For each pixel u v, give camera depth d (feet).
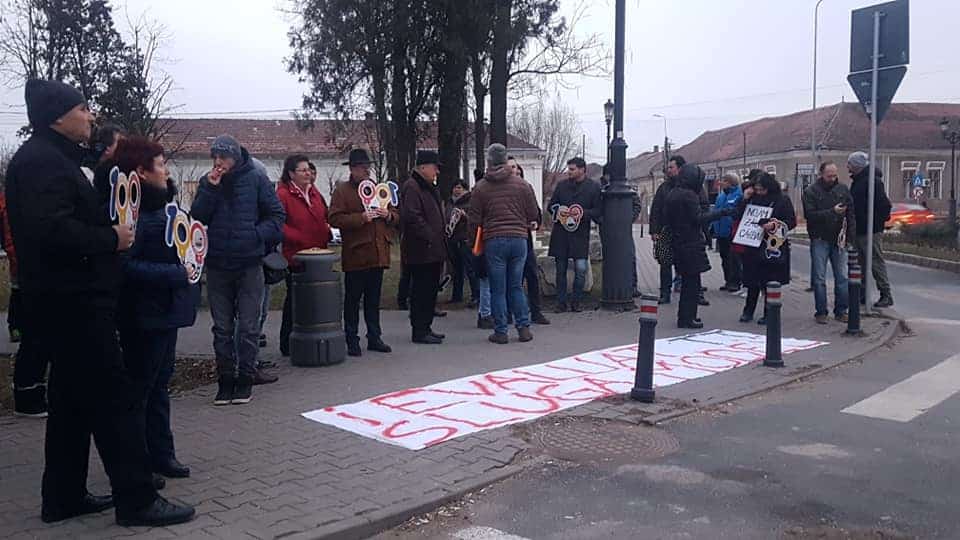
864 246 39.88
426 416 21.65
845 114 205.57
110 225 14.15
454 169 62.85
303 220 28.09
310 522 14.76
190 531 14.32
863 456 18.94
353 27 60.54
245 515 15.08
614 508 15.96
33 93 13.74
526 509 15.96
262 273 23.48
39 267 13.61
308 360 27.17
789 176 200.03
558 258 38.78
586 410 22.30
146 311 15.76
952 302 44.93
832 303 42.24
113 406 14.29
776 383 25.71
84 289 13.83
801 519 15.31
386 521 15.15
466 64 57.82
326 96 68.23
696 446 19.65
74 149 14.06
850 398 24.31
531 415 21.83
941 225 83.56
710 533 14.73
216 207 22.39
